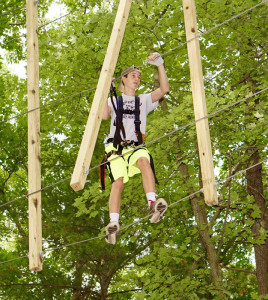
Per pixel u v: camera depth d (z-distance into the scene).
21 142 22.55
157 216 7.25
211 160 6.68
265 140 16.94
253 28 15.47
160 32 16.34
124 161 7.76
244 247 19.89
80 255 18.25
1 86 21.86
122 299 21.16
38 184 7.85
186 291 15.12
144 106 8.05
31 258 7.57
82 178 6.88
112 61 7.61
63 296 19.19
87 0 21.78
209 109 14.25
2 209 20.91
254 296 14.85
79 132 22.56
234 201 16.67
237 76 17.03
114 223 7.33
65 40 16.36
